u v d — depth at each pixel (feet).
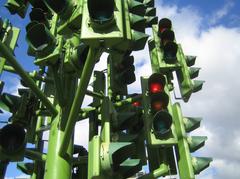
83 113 19.29
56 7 14.92
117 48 14.08
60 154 16.88
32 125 19.57
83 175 19.85
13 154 14.80
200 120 17.30
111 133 15.74
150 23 20.62
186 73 18.94
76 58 16.05
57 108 18.63
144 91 17.02
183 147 16.24
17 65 14.60
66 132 15.42
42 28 15.56
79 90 13.58
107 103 15.76
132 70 20.47
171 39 18.34
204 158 16.17
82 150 21.13
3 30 16.65
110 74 20.77
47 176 16.80
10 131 15.15
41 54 15.83
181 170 16.12
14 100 18.70
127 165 13.62
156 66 18.40
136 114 17.70
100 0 12.09
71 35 18.48
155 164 17.19
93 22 11.64
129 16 14.48
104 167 13.20
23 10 18.66
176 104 17.38
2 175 14.87
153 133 15.79
